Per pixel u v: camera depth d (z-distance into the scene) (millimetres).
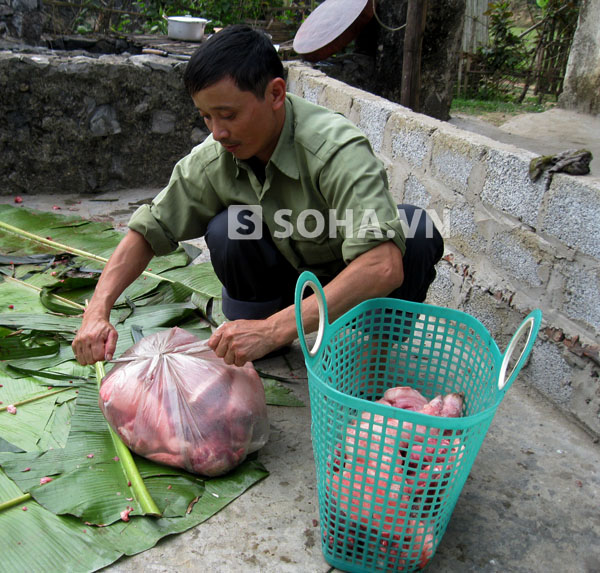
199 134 4109
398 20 4941
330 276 2023
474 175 2293
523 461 1832
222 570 1440
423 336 1803
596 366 1889
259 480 1698
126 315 2400
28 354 2176
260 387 1778
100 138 3869
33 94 3633
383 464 1388
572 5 7195
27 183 3838
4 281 2689
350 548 1442
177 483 1648
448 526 1591
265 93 1545
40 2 4656
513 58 7734
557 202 1933
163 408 1653
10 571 1386
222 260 1998
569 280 1940
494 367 1552
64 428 1853
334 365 1635
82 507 1540
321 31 4395
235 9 6176
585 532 1592
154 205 1936
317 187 1734
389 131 2814
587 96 5719
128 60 3887
